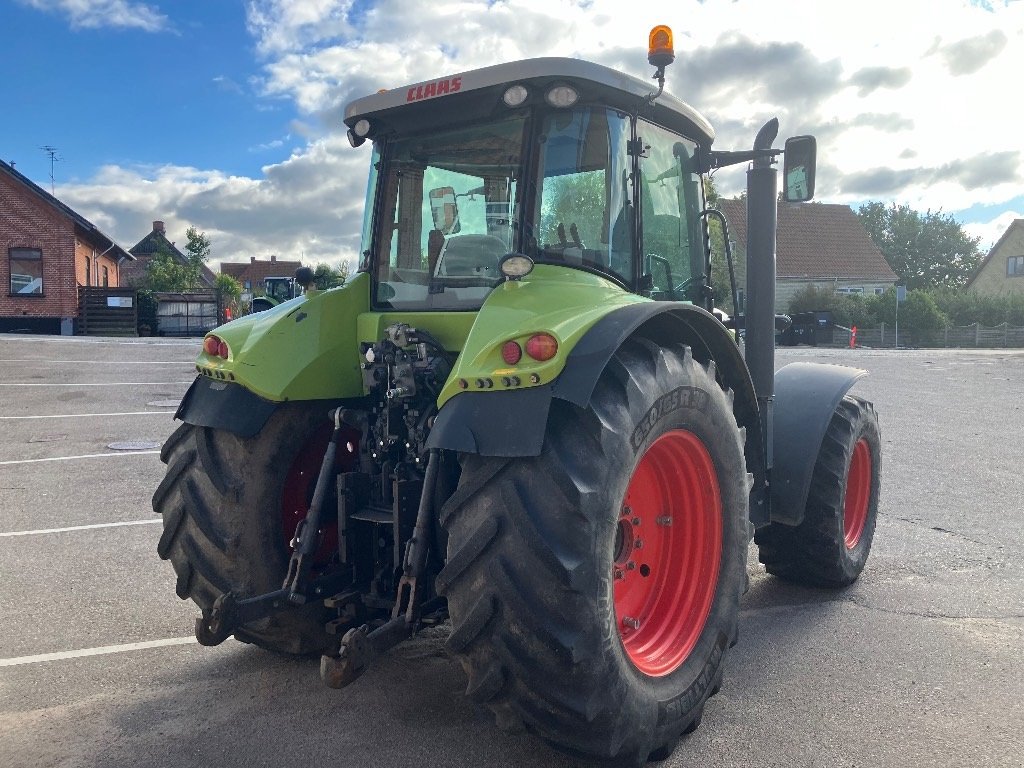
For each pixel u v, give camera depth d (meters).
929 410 13.18
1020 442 10.06
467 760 2.91
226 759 2.93
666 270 3.82
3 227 29.47
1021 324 43.03
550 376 2.55
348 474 3.24
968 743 3.06
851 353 28.09
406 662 3.76
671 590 3.21
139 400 13.18
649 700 2.76
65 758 2.93
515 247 3.19
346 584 3.28
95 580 4.96
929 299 40.50
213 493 3.34
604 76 3.18
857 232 52.91
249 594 3.33
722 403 3.19
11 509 6.67
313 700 3.39
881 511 6.65
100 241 33.50
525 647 2.50
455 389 2.68
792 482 4.23
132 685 3.55
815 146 3.88
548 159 3.20
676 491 3.22
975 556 5.42
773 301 4.05
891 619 4.33
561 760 2.91
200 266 47.31
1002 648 3.94
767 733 3.14
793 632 4.16
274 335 3.42
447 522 2.63
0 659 3.83
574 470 2.52
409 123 3.47
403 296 3.53
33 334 28.80
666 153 3.82
